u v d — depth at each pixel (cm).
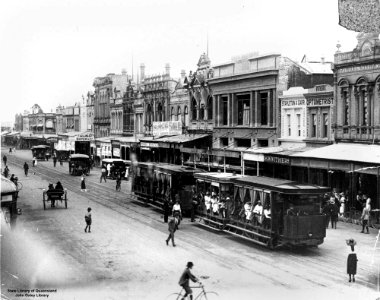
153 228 3306
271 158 4328
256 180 2852
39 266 2297
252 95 5244
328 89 4191
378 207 3269
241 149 5006
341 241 2867
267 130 5012
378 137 3669
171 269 2303
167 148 6806
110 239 2944
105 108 10050
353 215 3475
